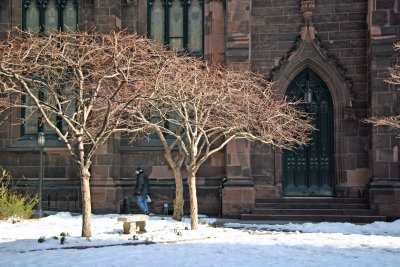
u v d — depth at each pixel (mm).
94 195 25219
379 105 23828
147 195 24094
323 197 25312
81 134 16469
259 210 24219
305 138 23438
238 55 24812
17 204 22641
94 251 14031
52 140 26766
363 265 12133
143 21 26938
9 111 27000
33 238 16828
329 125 25859
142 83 18750
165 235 17156
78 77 17094
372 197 23703
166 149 22328
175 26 27219
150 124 19484
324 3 25750
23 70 16453
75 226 19891
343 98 25234
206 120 18875
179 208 22281
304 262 12484
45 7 27766
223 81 19688
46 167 26688
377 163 23797
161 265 11992
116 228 19250
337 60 25391
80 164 16453
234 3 25109
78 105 17406
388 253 13945
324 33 25750
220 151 25578
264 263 12312
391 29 23969
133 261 12469
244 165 24531
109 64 20266
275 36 25891
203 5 27016
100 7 25938
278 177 25391
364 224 22328
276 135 22047
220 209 25078
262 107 20812
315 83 26016
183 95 18625
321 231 20078
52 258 13000
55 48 17359
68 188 26328
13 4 27391
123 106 16969
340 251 14211
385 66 23891
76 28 27344
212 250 14172
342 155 25141
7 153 26828
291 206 24609
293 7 25906
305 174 25891
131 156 26344
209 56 26219
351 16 25594
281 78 25625
